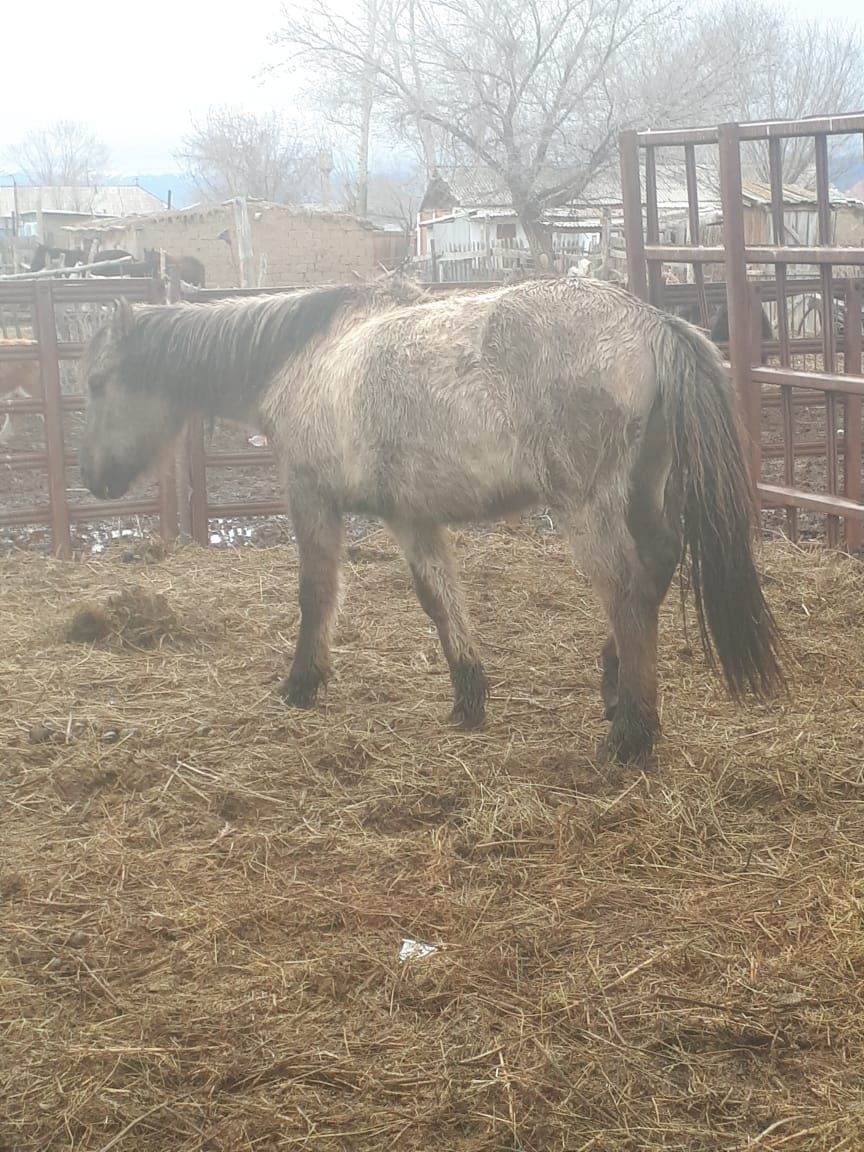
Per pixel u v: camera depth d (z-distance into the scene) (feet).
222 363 15.07
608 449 11.59
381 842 11.07
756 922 9.46
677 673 15.07
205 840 11.22
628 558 11.81
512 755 12.83
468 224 92.22
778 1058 7.88
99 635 17.19
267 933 9.53
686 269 56.90
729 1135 7.22
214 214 83.61
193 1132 7.35
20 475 32.40
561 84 71.97
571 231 78.54
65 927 9.70
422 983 8.77
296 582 20.33
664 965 8.92
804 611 17.54
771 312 48.39
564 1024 8.27
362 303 14.15
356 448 13.15
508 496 12.33
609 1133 7.26
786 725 13.24
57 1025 8.39
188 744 13.46
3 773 12.73
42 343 22.44
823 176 19.02
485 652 16.37
